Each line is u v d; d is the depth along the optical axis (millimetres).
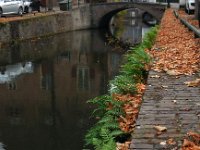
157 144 6336
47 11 51531
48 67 26578
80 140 13055
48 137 13500
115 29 62469
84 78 23188
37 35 43156
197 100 8539
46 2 54094
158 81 10367
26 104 17656
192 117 7457
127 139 7543
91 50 35406
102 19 62625
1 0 40156
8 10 40500
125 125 7914
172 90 9414
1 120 15438
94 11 61656
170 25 27672
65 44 39438
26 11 45844
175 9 52562
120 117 8406
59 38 44969
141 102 8828
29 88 20625
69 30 53781
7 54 31422
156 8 60031
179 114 7645
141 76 12320
